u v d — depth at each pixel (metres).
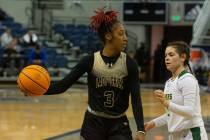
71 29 24.30
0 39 21.86
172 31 25.61
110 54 4.29
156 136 8.94
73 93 18.64
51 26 24.58
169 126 4.63
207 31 20.64
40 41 23.45
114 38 4.23
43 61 20.78
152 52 25.41
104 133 4.28
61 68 22.42
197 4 24.52
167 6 24.58
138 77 4.30
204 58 20.47
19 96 17.23
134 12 24.53
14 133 9.40
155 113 12.68
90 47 22.91
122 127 4.29
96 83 4.29
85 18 25.11
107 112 4.27
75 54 23.39
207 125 10.00
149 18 24.62
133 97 4.24
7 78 21.19
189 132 4.52
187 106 4.38
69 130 9.77
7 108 13.70
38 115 12.23
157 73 24.70
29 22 24.77
